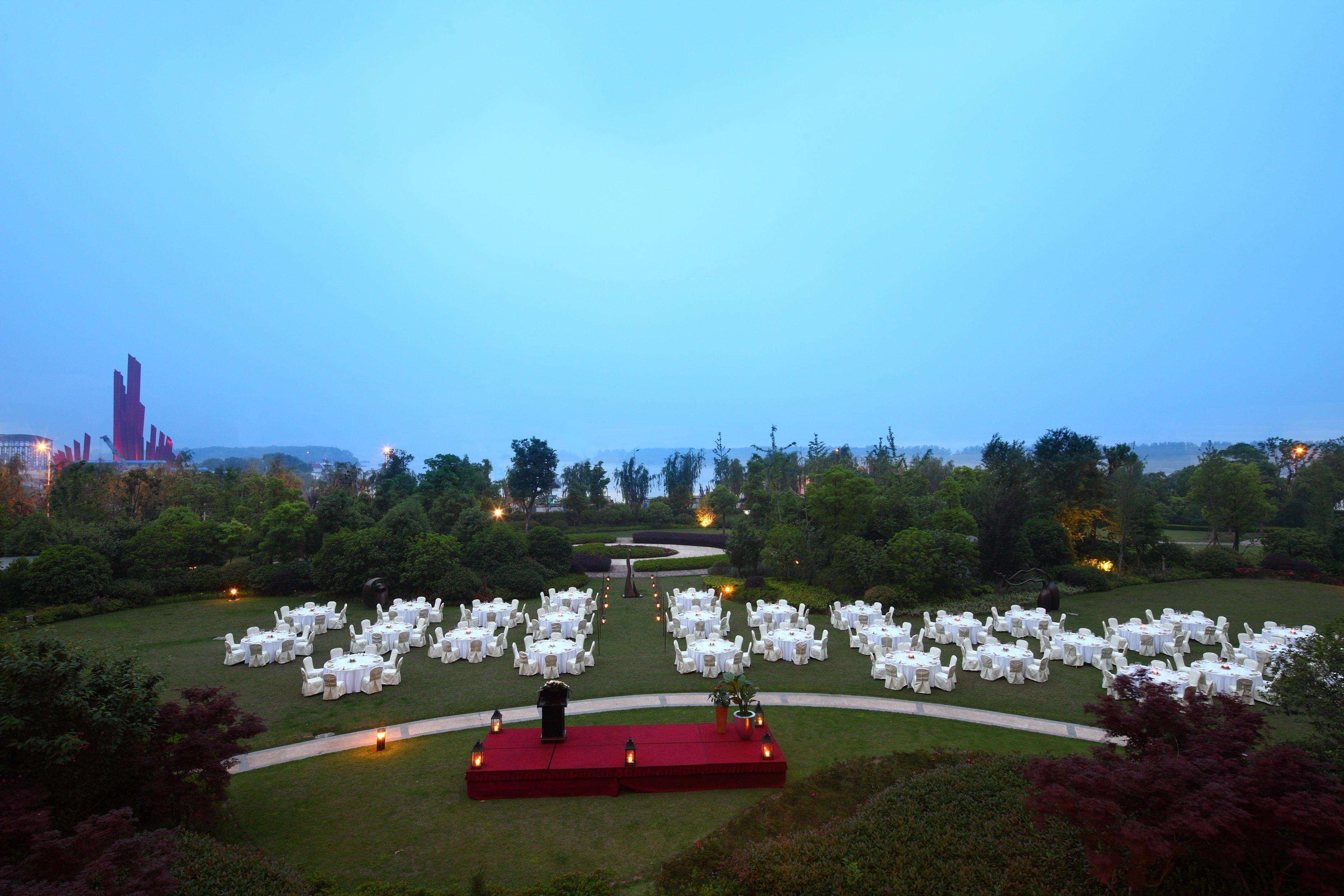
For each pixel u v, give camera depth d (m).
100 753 10.25
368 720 17.67
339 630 27.39
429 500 48.25
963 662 22.31
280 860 10.83
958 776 13.43
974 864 10.59
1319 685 10.70
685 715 18.11
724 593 34.22
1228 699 10.29
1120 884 9.80
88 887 7.29
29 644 10.15
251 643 22.25
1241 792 8.27
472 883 10.20
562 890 10.15
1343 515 47.66
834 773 14.29
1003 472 42.31
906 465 65.69
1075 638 23.11
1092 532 42.03
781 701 19.31
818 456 67.44
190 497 49.28
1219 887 9.54
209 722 11.70
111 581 30.31
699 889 10.26
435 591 31.80
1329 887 7.62
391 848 11.75
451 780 14.30
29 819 8.31
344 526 37.59
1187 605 31.34
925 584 31.30
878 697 19.64
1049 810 9.20
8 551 33.19
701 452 79.12
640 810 13.05
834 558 34.34
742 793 13.73
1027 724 17.64
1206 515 43.50
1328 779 8.41
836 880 10.14
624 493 73.31
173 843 8.45
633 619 29.92
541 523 65.56
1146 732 10.15
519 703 19.06
